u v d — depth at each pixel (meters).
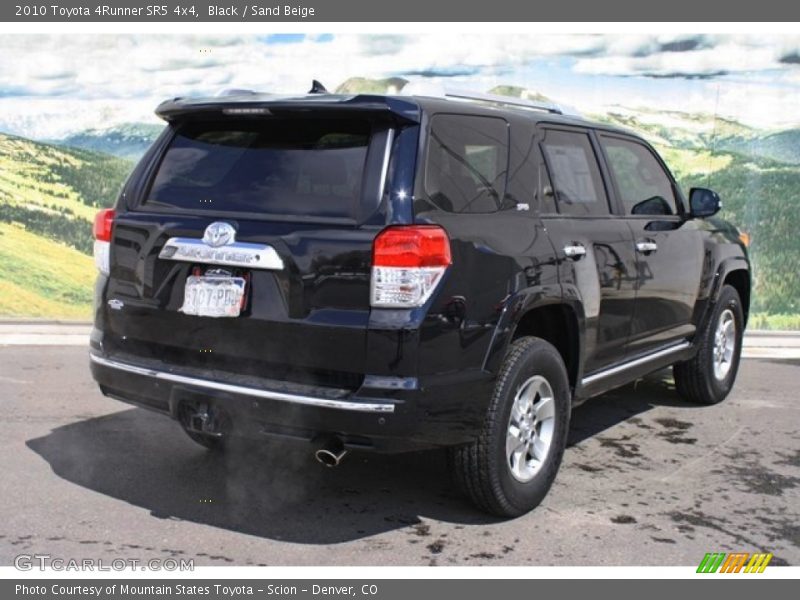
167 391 3.88
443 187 3.77
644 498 4.54
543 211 4.39
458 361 3.70
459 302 3.68
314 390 3.57
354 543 3.90
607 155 5.15
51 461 4.82
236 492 4.45
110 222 4.22
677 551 3.92
